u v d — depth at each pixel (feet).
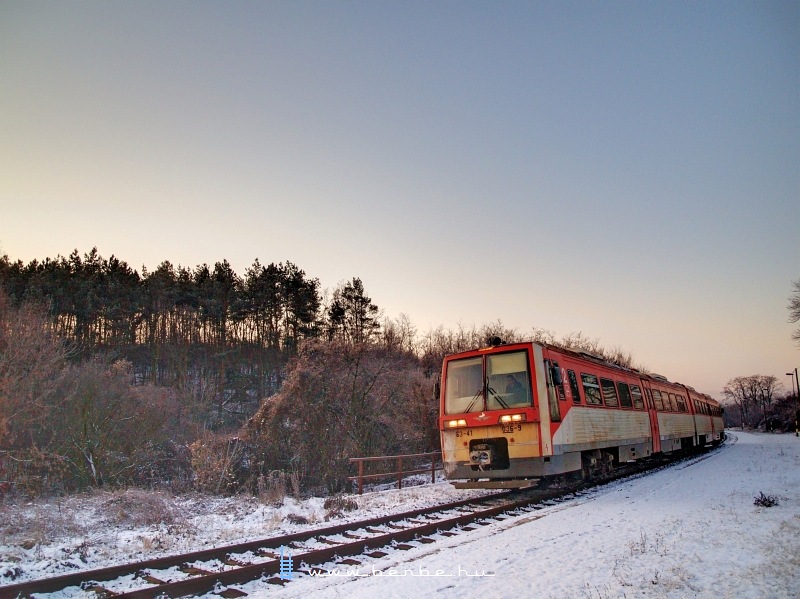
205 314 185.88
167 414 72.79
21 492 49.70
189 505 44.47
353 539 30.17
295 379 63.57
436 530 32.60
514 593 20.06
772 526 30.07
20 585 20.57
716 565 22.77
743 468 67.56
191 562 25.18
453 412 46.24
